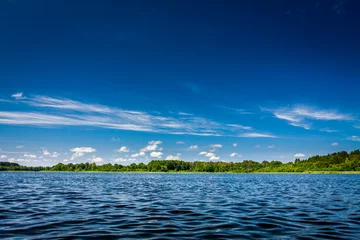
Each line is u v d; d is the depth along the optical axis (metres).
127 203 25.78
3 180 72.56
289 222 16.91
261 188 48.28
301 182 71.56
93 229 14.73
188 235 13.55
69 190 40.59
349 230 14.77
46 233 13.77
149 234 13.70
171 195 34.22
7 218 17.67
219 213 20.22
